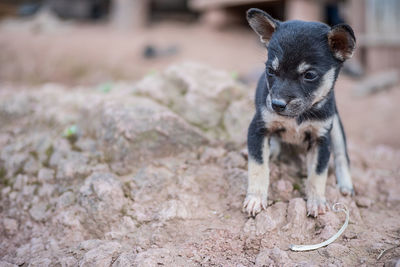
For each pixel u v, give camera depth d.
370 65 2.62
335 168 1.32
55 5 3.88
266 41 1.24
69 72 2.94
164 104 1.44
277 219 1.23
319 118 1.23
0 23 3.86
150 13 3.95
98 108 1.40
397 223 1.24
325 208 1.23
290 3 2.75
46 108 1.52
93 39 3.30
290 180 1.31
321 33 1.18
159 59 2.90
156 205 1.27
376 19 2.57
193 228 1.23
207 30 3.48
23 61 3.08
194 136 1.36
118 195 1.27
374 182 1.35
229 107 1.43
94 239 1.23
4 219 1.30
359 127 1.91
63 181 1.33
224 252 1.19
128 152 1.33
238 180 1.29
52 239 1.24
